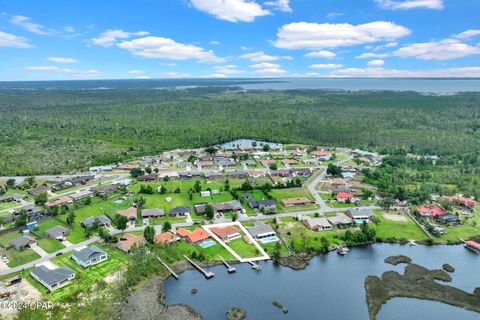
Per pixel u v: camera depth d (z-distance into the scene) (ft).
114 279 402.11
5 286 383.45
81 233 513.45
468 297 402.72
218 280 419.74
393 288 414.82
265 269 445.37
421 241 529.04
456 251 506.89
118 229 528.22
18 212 578.25
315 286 414.21
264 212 601.21
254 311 366.43
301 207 632.38
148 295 385.29
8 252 457.68
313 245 501.15
